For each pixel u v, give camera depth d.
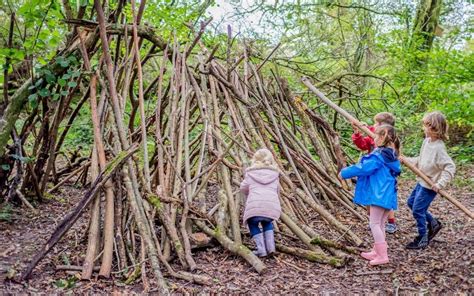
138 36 5.71
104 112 4.86
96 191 3.93
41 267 3.78
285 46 12.75
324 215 4.95
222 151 5.10
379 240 4.13
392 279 3.81
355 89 11.15
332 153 6.90
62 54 5.21
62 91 5.07
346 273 3.92
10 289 3.33
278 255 4.22
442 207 6.47
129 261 3.87
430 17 13.08
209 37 9.88
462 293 3.51
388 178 4.20
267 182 4.23
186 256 3.83
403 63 10.96
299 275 3.83
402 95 10.62
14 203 5.72
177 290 3.43
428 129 4.61
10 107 5.07
